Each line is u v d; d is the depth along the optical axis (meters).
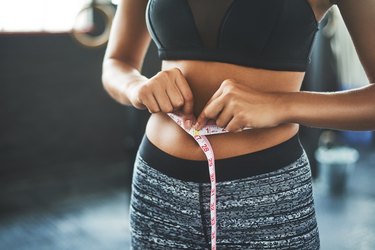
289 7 1.05
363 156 5.29
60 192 4.46
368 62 1.10
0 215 4.00
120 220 3.85
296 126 1.16
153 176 1.17
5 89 4.30
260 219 1.09
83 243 3.46
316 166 4.57
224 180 1.09
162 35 1.18
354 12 1.08
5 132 4.34
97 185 4.61
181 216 1.13
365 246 3.31
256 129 1.09
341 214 3.83
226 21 1.08
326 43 4.92
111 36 1.42
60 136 4.57
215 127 1.09
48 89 4.46
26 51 4.33
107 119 4.76
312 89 4.39
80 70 4.57
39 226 3.78
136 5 1.35
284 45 1.08
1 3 4.20
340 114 1.04
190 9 1.11
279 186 1.09
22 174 4.43
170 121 1.18
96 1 4.47
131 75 1.29
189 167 1.12
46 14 4.37
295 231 1.10
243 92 1.03
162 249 1.17
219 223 1.10
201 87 1.14
